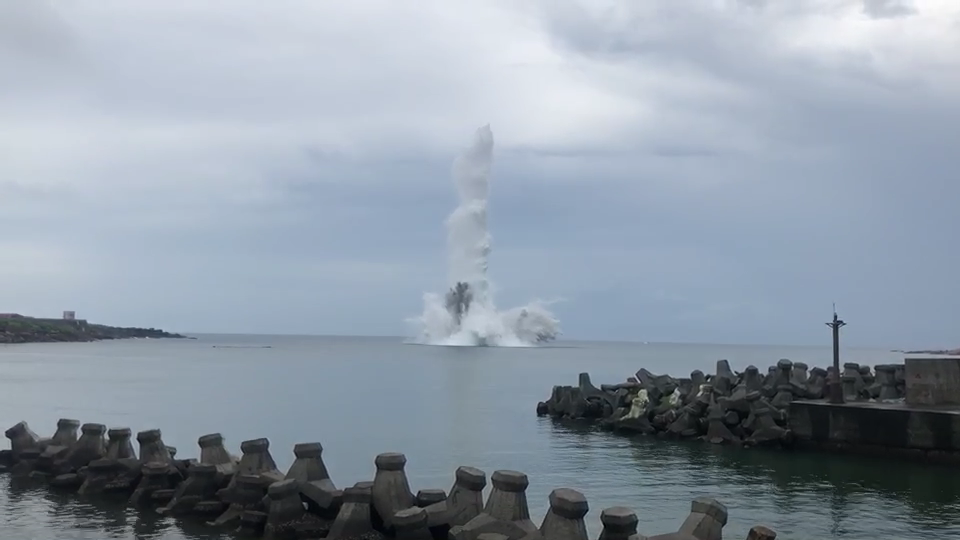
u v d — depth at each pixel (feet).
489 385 208.33
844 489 72.02
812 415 92.58
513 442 102.47
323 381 217.15
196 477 59.57
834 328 95.35
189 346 579.07
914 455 84.74
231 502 57.26
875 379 109.29
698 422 105.70
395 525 49.42
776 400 102.12
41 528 55.62
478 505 50.37
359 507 50.85
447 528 49.96
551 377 243.81
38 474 70.23
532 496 69.15
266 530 53.26
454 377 241.14
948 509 64.28
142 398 157.99
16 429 74.64
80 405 142.00
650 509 64.64
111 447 67.36
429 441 102.73
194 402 151.33
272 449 94.27
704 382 115.14
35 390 173.17
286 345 655.35
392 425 119.34
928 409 85.30
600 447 98.32
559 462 87.35
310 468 55.31
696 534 44.83
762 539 42.50
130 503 61.98
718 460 88.02
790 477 77.71
